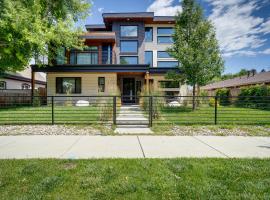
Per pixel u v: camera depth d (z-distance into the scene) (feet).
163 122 28.63
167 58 81.46
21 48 13.98
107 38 58.70
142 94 40.04
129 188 9.50
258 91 56.75
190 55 43.37
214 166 12.23
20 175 10.89
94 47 60.75
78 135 21.47
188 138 20.24
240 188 9.57
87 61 60.59
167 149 16.31
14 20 12.90
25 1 14.97
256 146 17.37
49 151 15.64
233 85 86.84
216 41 45.03
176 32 47.24
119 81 64.03
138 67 53.21
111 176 10.84
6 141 18.86
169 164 12.54
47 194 9.05
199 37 45.01
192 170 11.64
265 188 9.50
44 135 21.42
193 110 41.09
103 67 53.62
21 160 13.25
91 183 9.92
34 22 15.17
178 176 10.94
